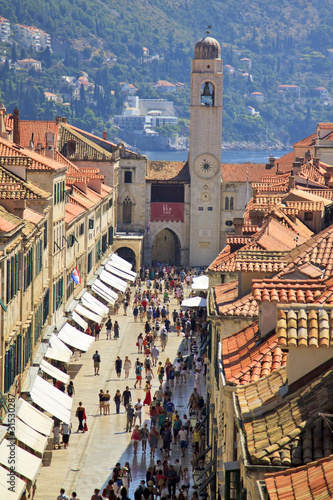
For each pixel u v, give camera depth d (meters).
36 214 185.62
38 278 183.50
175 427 169.88
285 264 114.38
